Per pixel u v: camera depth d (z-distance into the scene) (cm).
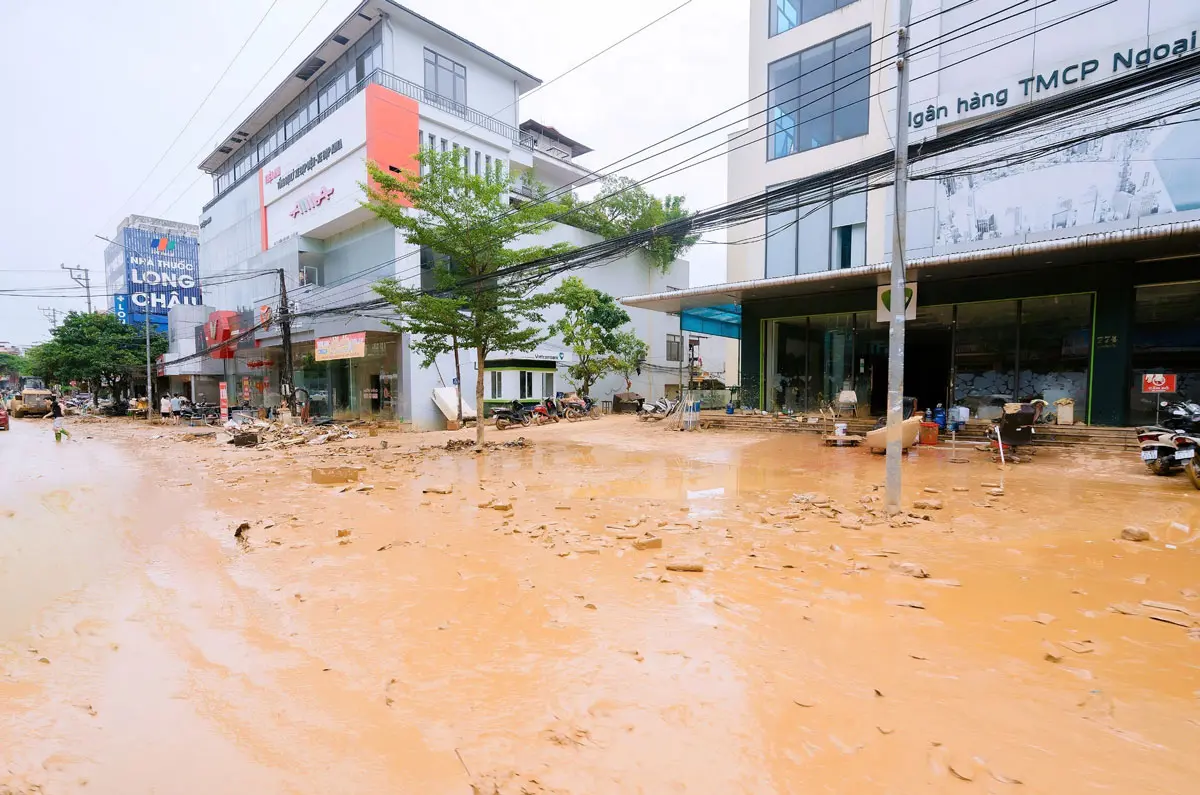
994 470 973
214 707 316
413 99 2408
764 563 521
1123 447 1116
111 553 641
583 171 3591
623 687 317
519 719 290
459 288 1530
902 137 708
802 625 389
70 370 4125
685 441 1518
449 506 820
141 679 352
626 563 536
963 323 1463
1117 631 367
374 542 644
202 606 471
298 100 3039
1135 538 557
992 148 1409
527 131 3578
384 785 243
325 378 2894
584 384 2769
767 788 232
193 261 5166
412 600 463
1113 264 1249
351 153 2412
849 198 1736
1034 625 378
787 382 1811
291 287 2855
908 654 344
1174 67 693
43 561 611
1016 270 1361
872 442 1171
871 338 1656
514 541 625
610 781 239
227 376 3925
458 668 348
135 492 1045
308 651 381
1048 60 1348
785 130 1739
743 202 1068
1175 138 1220
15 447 1980
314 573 542
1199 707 281
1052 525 621
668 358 3619
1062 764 240
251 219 3341
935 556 529
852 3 1705
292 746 276
